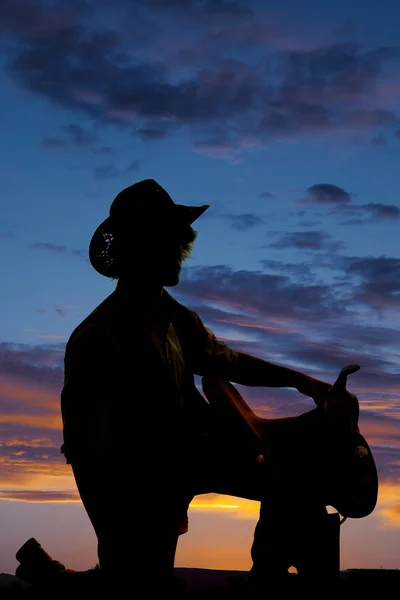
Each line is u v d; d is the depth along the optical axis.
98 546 3.65
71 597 3.67
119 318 3.78
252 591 3.75
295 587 3.77
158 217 3.81
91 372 3.63
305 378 4.21
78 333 3.72
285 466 3.86
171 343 3.86
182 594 3.70
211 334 4.13
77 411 3.59
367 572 3.94
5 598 3.74
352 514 3.89
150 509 3.67
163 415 3.74
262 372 4.17
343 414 3.93
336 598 3.75
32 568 3.83
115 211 3.86
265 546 3.81
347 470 3.89
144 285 3.83
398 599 3.69
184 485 3.79
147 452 3.70
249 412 4.05
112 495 3.57
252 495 3.85
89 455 3.55
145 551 3.63
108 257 3.90
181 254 3.89
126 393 3.70
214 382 4.07
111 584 3.60
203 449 3.87
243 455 3.85
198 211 3.88
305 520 3.81
